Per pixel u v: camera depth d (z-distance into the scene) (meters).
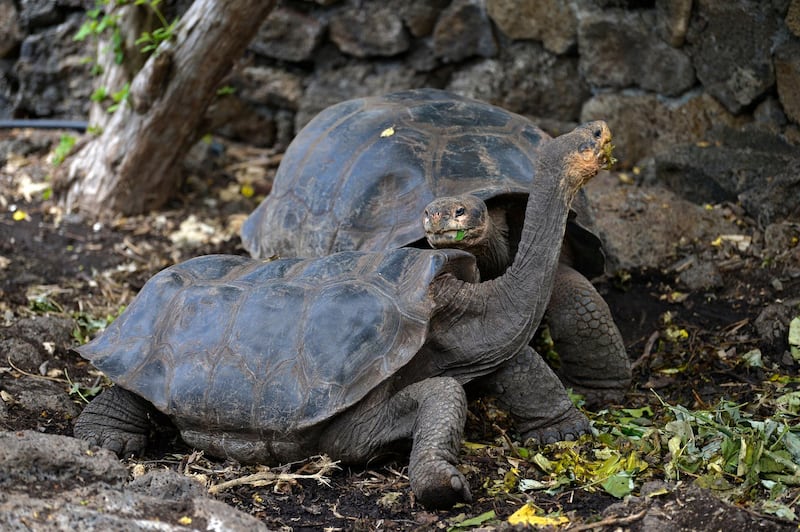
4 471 4.75
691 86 9.37
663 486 5.03
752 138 8.95
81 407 6.48
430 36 10.67
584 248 6.80
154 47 9.59
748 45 8.83
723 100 9.13
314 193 7.04
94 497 4.70
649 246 8.47
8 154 11.36
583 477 5.42
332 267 5.71
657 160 9.39
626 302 8.05
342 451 5.38
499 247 6.38
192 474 5.51
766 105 8.89
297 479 5.39
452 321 5.54
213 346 5.56
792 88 8.59
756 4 8.73
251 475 5.41
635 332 7.70
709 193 9.06
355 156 6.96
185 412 5.51
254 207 10.48
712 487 5.20
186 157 11.02
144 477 5.00
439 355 5.55
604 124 5.45
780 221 8.44
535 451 5.74
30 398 6.36
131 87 9.63
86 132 11.10
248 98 11.57
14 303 8.20
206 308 5.70
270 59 11.41
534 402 5.75
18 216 9.94
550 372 5.80
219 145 11.61
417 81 10.85
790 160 8.63
